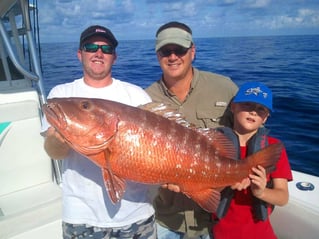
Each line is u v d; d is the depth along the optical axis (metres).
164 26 3.02
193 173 2.30
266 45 42.75
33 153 3.59
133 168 2.20
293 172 3.66
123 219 2.46
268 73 18.52
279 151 2.31
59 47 56.12
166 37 2.91
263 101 2.53
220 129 2.70
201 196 2.40
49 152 2.42
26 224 2.97
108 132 2.13
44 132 2.42
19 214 3.07
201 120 3.11
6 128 3.39
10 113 3.42
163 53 2.97
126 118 2.17
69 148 2.45
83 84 2.62
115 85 2.66
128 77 19.27
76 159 2.47
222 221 2.68
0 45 3.75
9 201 3.35
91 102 2.17
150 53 34.12
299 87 13.80
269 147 2.33
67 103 2.15
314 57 25.72
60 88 2.66
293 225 3.07
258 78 17.02
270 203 2.46
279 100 11.59
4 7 3.57
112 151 2.16
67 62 30.53
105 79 2.61
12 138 3.45
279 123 9.15
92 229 2.45
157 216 3.13
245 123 2.60
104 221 2.43
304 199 3.11
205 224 2.96
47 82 19.20
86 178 2.44
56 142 2.35
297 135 8.19
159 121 2.25
